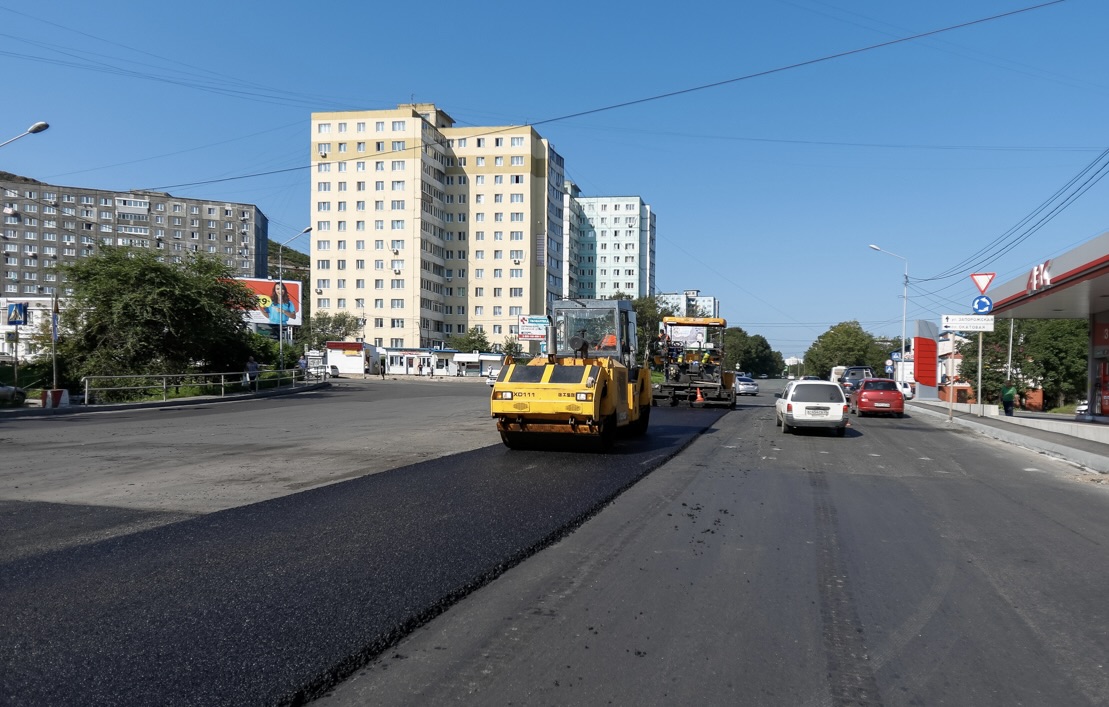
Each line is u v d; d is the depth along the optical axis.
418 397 36.19
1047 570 6.83
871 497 10.60
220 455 13.74
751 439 18.70
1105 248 17.91
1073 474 13.74
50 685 4.12
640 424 19.06
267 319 53.06
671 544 7.58
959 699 4.19
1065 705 4.13
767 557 7.14
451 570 6.36
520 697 4.10
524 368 15.19
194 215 134.88
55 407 24.59
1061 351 42.56
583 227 127.31
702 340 31.80
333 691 4.14
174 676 4.24
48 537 7.32
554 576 6.38
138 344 32.22
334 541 7.27
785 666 4.59
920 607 5.72
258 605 5.41
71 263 33.09
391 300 87.25
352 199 87.75
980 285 25.44
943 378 54.22
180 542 7.16
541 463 13.26
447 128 97.06
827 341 86.75
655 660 4.63
